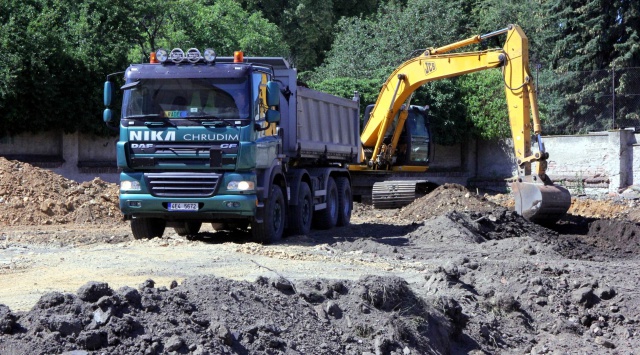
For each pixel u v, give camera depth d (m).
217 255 12.21
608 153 31.27
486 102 37.47
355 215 23.69
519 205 18.77
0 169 20.17
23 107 26.38
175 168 14.31
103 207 19.92
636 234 18.23
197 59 14.45
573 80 35.00
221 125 14.16
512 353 9.01
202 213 14.39
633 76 33.34
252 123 14.25
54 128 27.80
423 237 16.83
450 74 22.05
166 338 6.40
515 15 44.72
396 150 26.61
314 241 15.79
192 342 6.48
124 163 14.40
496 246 15.67
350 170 25.05
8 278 9.97
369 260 12.92
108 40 29.00
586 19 39.56
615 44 38.44
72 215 19.28
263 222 14.88
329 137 19.64
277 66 17.27
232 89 14.26
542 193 18.30
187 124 14.23
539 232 18.20
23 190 19.66
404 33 42.19
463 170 38.78
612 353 9.18
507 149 37.81
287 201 16.33
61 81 27.09
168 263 11.30
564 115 35.22
